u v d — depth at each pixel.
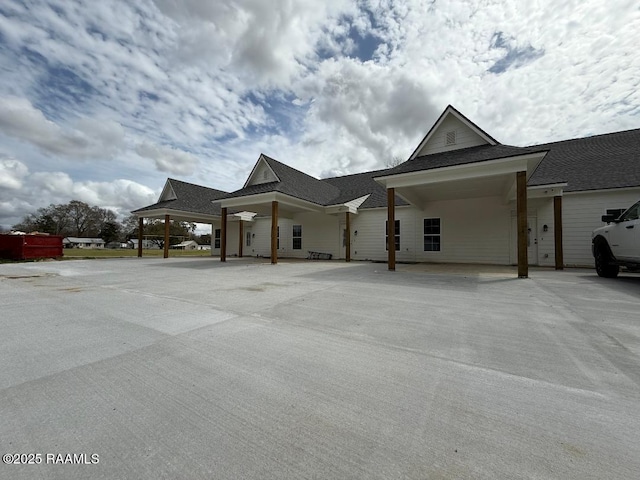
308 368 2.57
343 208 15.90
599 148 13.31
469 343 3.13
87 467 1.43
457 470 1.38
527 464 1.40
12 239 17.12
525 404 1.95
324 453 1.52
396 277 8.55
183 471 1.40
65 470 1.41
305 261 16.12
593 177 11.56
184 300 5.50
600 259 7.89
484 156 9.02
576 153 13.53
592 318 3.99
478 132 11.26
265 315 4.38
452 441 1.58
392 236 10.42
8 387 2.27
